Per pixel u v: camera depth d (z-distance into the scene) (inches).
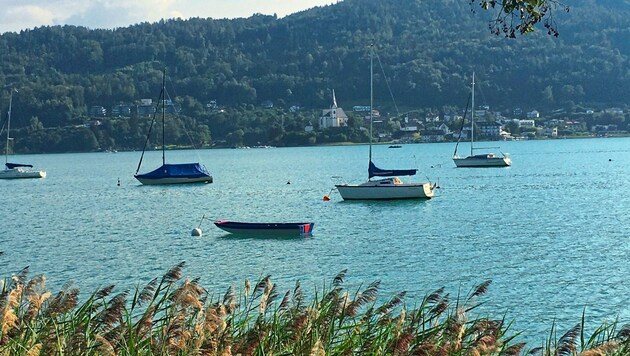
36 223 2469.2
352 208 2672.2
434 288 1238.9
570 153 7155.5
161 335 349.4
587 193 3117.6
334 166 5984.3
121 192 3841.0
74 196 3678.6
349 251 1672.0
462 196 3065.9
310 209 2716.5
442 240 1814.7
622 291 1192.8
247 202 3115.2
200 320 361.4
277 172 5354.3
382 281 1314.0
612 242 1720.0
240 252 1694.1
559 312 1063.0
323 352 331.6
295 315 390.9
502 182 3855.8
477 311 1064.2
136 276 1418.6
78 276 1428.4
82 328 357.4
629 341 378.0
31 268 1530.5
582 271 1368.1
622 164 5221.5
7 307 330.6
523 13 426.3
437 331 376.5
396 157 7308.1
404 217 2342.5
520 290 1210.6
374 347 375.2
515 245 1702.8
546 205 2652.6
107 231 2186.3
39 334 352.8
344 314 393.4
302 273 1414.9
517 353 349.1
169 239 1955.0
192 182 4224.9
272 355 359.3
